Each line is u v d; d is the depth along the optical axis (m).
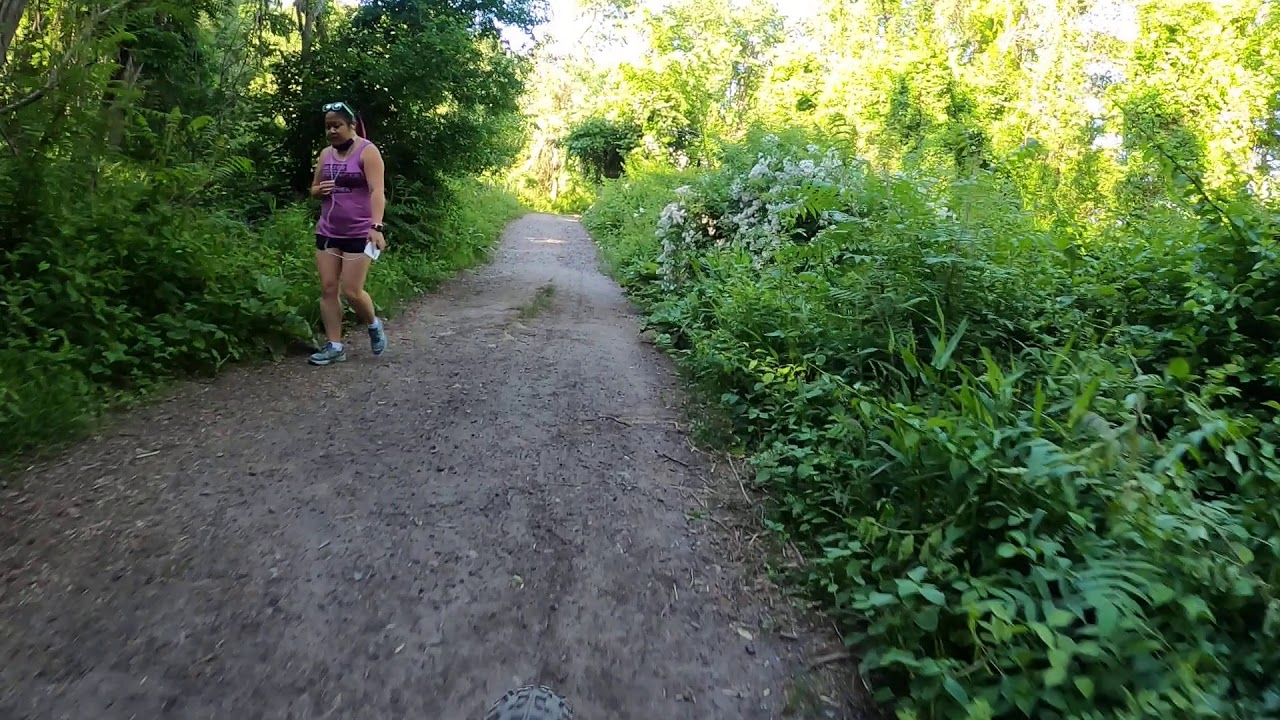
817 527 3.39
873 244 4.56
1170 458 2.55
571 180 38.59
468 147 11.61
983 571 2.54
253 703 2.17
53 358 4.26
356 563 2.94
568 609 2.77
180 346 5.07
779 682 2.47
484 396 5.11
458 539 3.19
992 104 17.41
